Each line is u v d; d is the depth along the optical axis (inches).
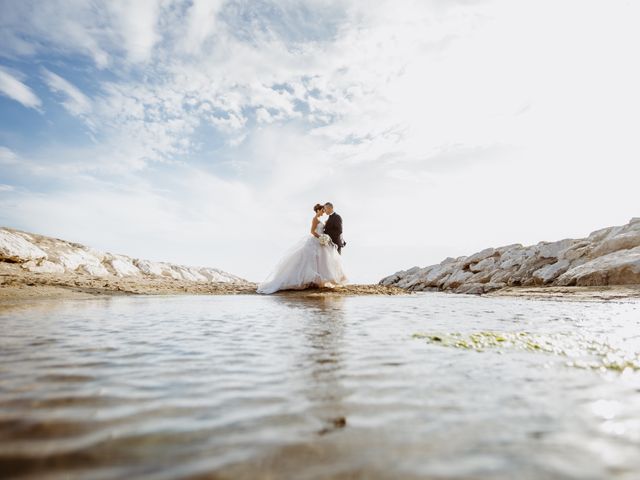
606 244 609.3
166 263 1016.2
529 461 54.9
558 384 92.9
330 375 98.5
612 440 62.2
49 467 51.4
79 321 189.2
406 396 82.9
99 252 799.7
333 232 474.6
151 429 64.4
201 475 50.0
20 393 81.7
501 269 818.2
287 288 448.5
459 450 58.0
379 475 50.4
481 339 150.6
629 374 102.7
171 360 112.4
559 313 255.1
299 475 50.3
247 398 80.7
